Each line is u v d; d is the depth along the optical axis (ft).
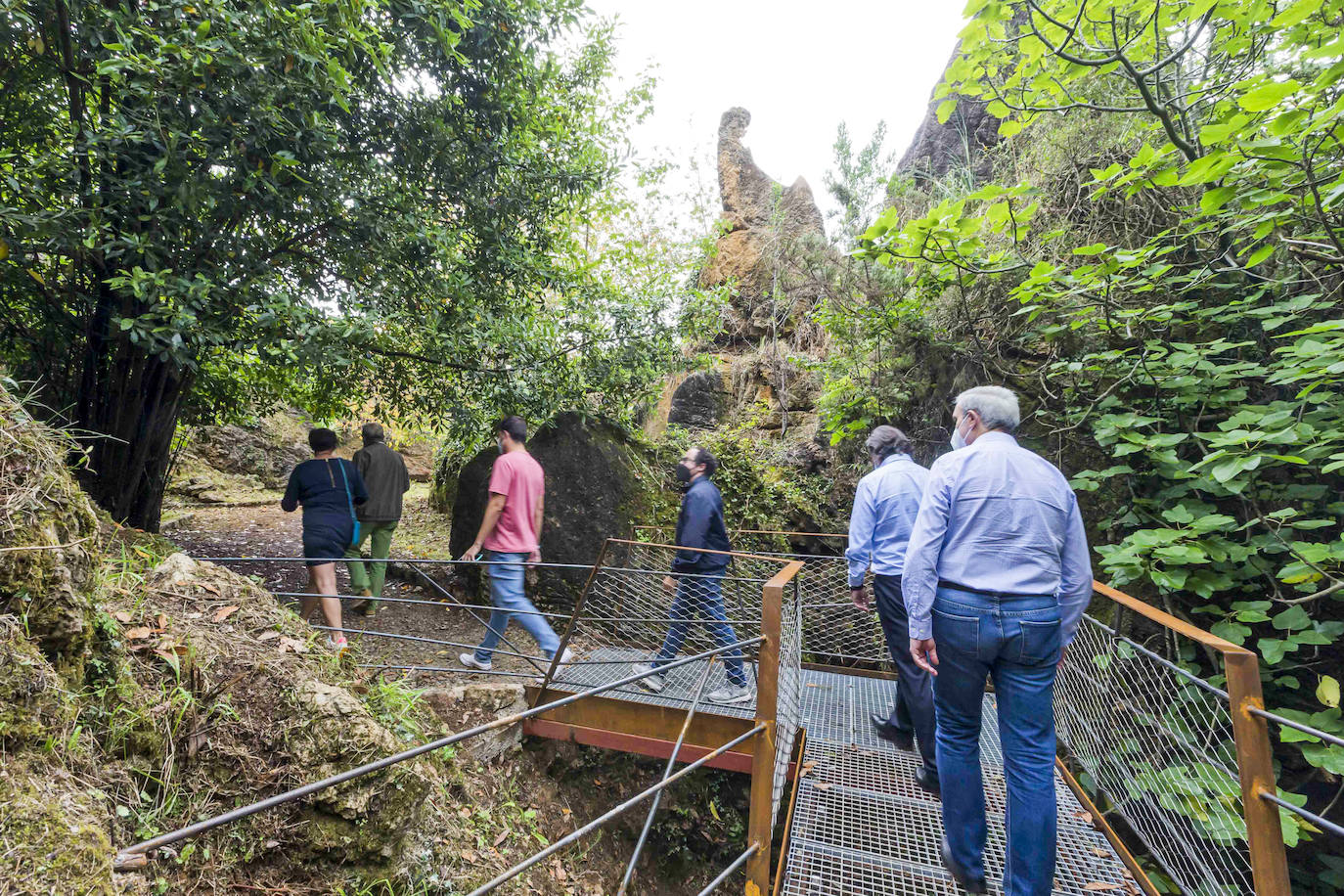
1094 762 10.30
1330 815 11.47
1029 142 17.87
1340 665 11.64
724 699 11.95
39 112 12.10
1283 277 12.73
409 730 9.11
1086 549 7.11
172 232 11.49
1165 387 12.57
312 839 5.93
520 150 16.61
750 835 6.83
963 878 7.25
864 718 12.16
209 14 9.67
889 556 9.62
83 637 5.35
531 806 11.60
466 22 12.39
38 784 4.15
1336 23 9.95
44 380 14.26
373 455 16.58
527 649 15.56
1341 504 10.91
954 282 13.75
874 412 17.60
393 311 14.07
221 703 6.38
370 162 13.52
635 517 18.48
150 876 4.94
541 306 19.67
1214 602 12.71
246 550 22.56
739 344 33.35
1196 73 13.43
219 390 19.61
